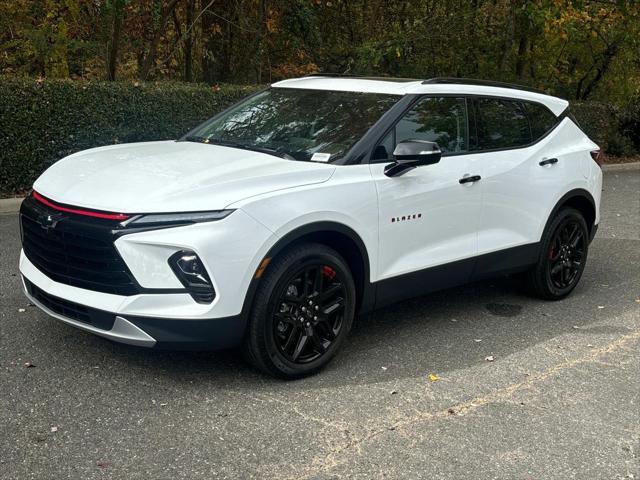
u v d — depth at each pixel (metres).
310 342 4.17
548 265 5.81
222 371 4.19
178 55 14.03
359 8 14.90
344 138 4.48
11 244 6.80
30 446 3.28
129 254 3.55
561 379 4.37
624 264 7.35
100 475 3.09
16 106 8.63
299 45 14.05
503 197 5.24
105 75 11.95
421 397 4.02
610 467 3.38
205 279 3.61
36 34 10.70
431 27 14.26
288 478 3.15
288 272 3.91
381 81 5.17
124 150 4.64
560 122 6.00
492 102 5.39
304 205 3.93
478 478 3.23
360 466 3.28
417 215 4.59
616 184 13.41
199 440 3.42
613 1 16.03
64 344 4.44
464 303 5.84
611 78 17.81
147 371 4.13
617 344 5.00
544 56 16.72
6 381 3.91
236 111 5.32
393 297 4.62
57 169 4.31
